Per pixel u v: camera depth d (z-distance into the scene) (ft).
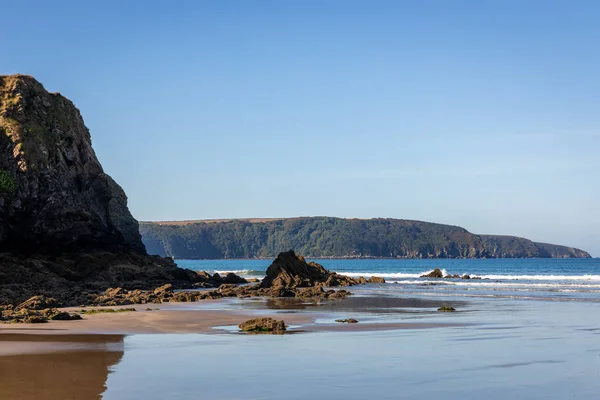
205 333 89.30
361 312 127.54
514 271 512.22
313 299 173.37
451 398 49.52
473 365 63.05
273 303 156.76
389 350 72.90
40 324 101.04
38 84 244.63
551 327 98.02
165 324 101.91
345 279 260.42
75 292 166.81
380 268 631.97
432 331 92.53
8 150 211.00
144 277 228.02
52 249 215.51
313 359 66.13
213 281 254.88
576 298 168.45
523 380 56.08
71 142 238.07
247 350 72.43
